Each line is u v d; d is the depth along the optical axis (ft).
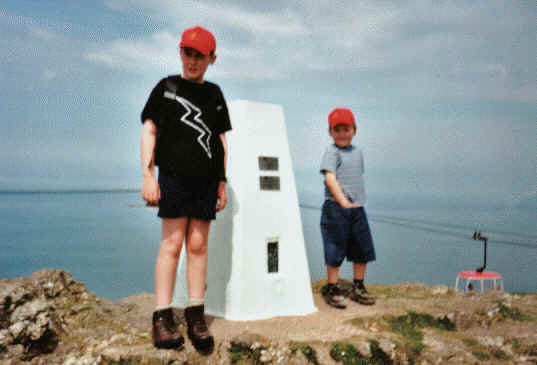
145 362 7.02
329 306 10.85
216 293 9.85
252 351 7.77
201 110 8.02
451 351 8.80
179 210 7.63
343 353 7.84
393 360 8.18
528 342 9.55
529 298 13.41
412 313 10.28
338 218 11.03
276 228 10.12
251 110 10.46
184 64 8.12
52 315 8.30
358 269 11.37
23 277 9.70
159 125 7.80
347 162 11.46
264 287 9.69
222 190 8.66
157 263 7.75
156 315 7.50
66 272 10.71
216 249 10.03
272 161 10.48
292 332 8.54
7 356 6.91
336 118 11.42
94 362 6.98
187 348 7.50
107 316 9.34
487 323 10.76
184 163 7.63
